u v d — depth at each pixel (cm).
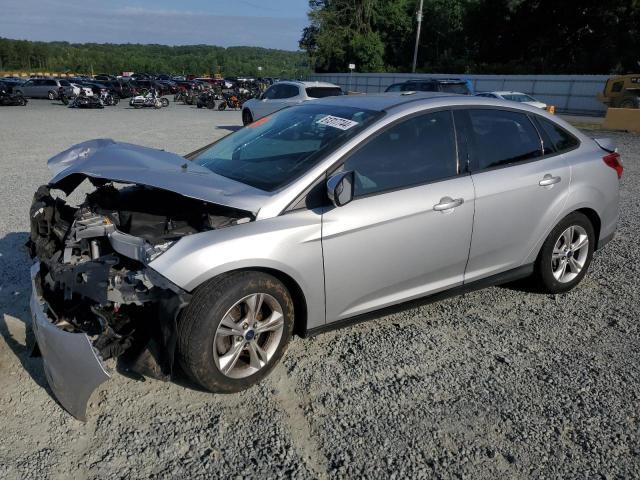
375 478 245
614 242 595
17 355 336
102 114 2512
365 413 289
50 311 296
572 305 428
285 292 304
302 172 314
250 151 368
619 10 3891
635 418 289
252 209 292
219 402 296
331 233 308
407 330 381
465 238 364
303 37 6712
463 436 273
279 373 324
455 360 343
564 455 261
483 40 4903
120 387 306
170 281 269
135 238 281
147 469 247
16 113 2486
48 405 291
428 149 353
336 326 334
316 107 399
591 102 3347
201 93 3250
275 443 265
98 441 264
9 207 682
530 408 296
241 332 291
